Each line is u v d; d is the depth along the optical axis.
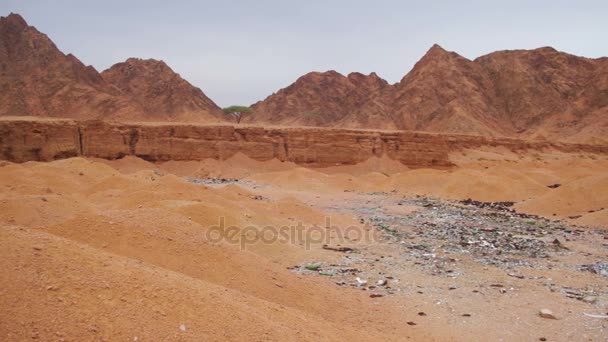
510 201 42.69
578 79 146.12
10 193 26.73
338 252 20.44
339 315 12.65
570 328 12.76
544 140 108.44
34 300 6.96
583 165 68.88
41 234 8.85
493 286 16.41
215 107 130.75
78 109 100.56
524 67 148.12
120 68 131.75
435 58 147.88
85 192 30.80
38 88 102.62
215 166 64.50
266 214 25.02
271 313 9.72
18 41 112.25
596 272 18.70
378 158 72.25
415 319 13.04
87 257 8.44
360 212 34.50
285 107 143.38
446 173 54.03
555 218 33.28
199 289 9.06
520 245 23.72
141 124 66.56
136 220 14.02
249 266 13.59
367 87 151.62
